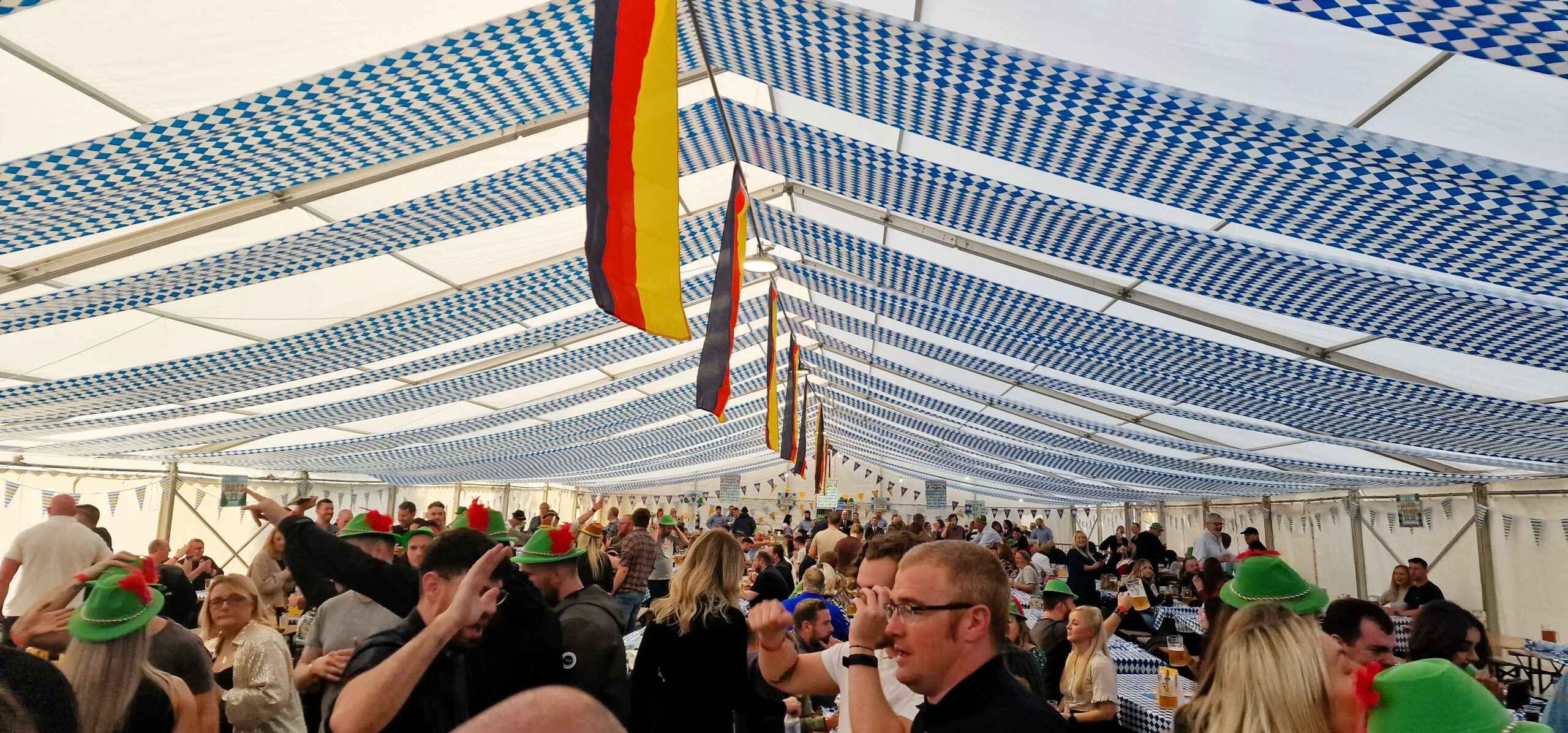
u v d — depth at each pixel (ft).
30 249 13.85
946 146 14.98
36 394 22.16
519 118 14.11
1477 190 9.94
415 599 10.52
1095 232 15.53
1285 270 14.29
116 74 11.19
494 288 21.91
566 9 11.60
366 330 22.53
